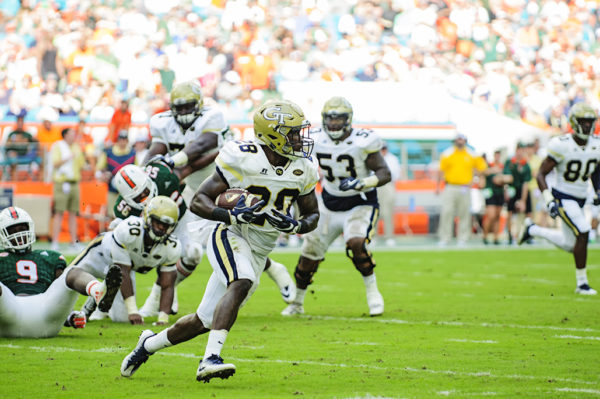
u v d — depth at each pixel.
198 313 16.38
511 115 85.56
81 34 76.19
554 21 93.19
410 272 43.72
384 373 17.75
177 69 75.88
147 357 16.86
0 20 76.31
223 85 76.38
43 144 57.91
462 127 68.88
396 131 66.19
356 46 84.25
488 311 28.83
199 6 81.62
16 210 22.19
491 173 60.81
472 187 62.81
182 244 27.81
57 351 20.14
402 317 27.45
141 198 26.44
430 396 15.27
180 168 28.41
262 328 24.83
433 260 50.56
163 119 29.48
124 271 24.94
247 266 16.36
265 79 77.31
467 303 31.17
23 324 21.75
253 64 77.31
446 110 68.88
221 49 78.19
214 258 16.56
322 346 21.44
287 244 62.88
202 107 29.44
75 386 16.22
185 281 39.28
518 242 38.41
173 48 77.75
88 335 22.84
